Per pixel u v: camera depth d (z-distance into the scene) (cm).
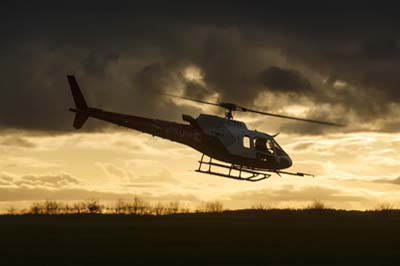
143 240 4597
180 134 5359
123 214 6994
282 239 4738
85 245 4341
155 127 5381
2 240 4609
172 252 4016
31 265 3547
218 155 5381
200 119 5403
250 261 3700
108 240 4628
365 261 3741
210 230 5322
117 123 5391
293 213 6825
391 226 5666
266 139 5488
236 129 5406
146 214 6844
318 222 6056
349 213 6900
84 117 5431
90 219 6512
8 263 3600
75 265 3541
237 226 5691
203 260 3731
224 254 3947
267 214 6712
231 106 5366
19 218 6656
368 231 5272
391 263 3678
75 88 5459
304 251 4100
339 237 4875
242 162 5425
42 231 5188
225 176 5425
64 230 5300
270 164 5475
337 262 3697
